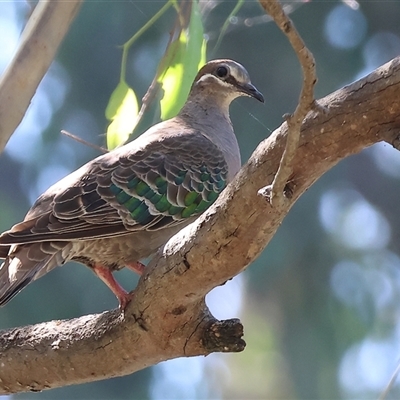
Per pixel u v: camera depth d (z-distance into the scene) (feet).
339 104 21.49
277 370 69.10
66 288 58.70
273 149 22.03
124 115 31.12
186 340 25.94
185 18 30.89
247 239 23.11
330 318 65.67
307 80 18.85
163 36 57.93
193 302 25.11
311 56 18.58
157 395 63.77
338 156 22.03
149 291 25.20
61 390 60.90
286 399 67.15
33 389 28.02
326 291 65.16
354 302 65.57
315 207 62.39
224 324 25.61
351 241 65.26
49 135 61.31
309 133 21.71
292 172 22.20
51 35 25.99
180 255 24.13
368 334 65.92
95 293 58.80
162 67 30.50
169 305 25.11
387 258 66.28
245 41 57.93
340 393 65.82
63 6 26.08
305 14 60.34
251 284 65.41
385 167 66.08
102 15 57.47
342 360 66.08
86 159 60.85
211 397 74.23
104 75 59.41
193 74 29.96
